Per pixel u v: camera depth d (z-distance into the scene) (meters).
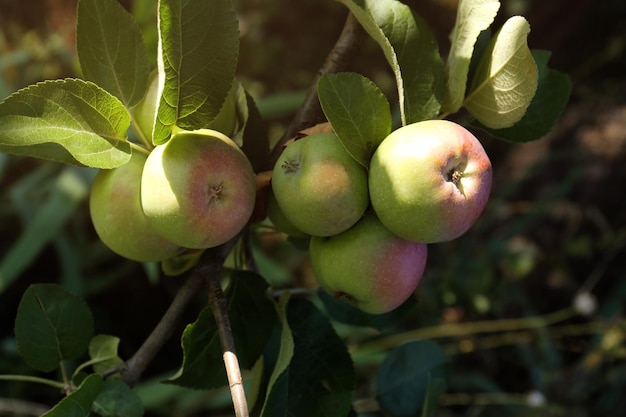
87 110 0.44
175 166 0.44
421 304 1.41
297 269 1.57
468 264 1.45
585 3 1.85
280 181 0.45
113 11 0.47
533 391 1.34
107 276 1.47
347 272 0.47
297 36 2.00
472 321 1.45
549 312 1.58
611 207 1.66
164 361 1.50
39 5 1.70
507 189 1.67
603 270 1.61
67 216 1.29
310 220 0.45
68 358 0.52
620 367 1.36
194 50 0.44
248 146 0.51
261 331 0.52
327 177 0.44
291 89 1.96
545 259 1.61
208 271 0.48
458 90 0.49
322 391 0.52
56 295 0.52
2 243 1.55
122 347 1.55
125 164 0.47
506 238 1.55
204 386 0.50
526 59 0.46
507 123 0.49
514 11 1.85
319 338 0.53
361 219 0.47
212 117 0.45
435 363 0.65
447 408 1.36
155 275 1.09
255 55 1.96
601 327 1.40
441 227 0.44
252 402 0.55
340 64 0.52
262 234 0.59
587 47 1.94
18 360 1.36
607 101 1.84
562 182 1.67
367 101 0.44
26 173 1.59
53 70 1.69
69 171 1.32
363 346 1.28
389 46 0.45
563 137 1.80
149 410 1.27
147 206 0.44
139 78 0.48
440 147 0.43
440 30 1.96
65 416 0.46
